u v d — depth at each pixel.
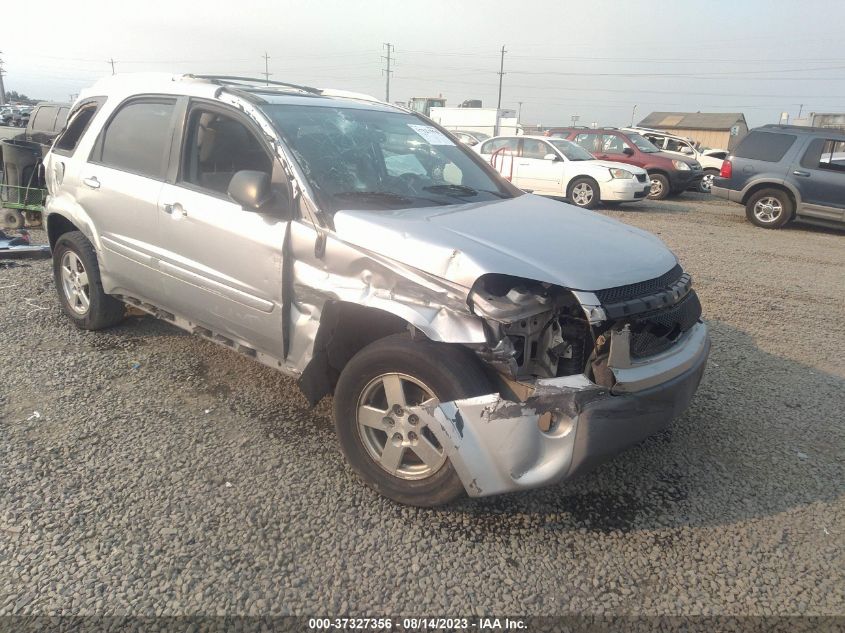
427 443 2.95
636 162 16.89
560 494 3.29
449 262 2.79
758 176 12.67
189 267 3.84
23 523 2.90
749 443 3.88
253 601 2.52
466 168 4.36
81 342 4.98
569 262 2.91
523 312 2.69
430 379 2.81
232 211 3.56
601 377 2.77
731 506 3.25
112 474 3.29
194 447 3.57
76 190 4.74
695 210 15.10
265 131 3.50
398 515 3.06
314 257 3.21
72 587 2.55
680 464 3.62
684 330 3.29
